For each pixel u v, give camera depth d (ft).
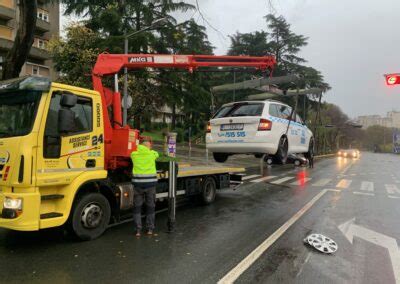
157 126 178.29
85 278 15.65
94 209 21.31
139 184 22.47
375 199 38.17
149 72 80.94
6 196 18.15
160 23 82.99
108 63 26.68
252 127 30.68
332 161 116.98
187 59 27.81
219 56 28.53
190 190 31.07
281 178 57.06
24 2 30.83
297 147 36.63
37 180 18.45
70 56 73.61
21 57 32.35
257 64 29.09
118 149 24.04
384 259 18.97
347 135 321.32
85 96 21.43
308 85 99.30
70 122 19.20
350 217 28.89
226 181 36.86
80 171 20.79
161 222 26.22
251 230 24.18
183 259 18.24
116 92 25.84
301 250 20.10
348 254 19.66
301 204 34.22
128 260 17.95
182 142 156.56
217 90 34.09
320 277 16.33
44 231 23.07
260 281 15.72
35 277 15.66
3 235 22.17
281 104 33.94
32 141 18.38
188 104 95.09
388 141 429.38
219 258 18.49
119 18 78.28
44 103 19.04
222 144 32.22
